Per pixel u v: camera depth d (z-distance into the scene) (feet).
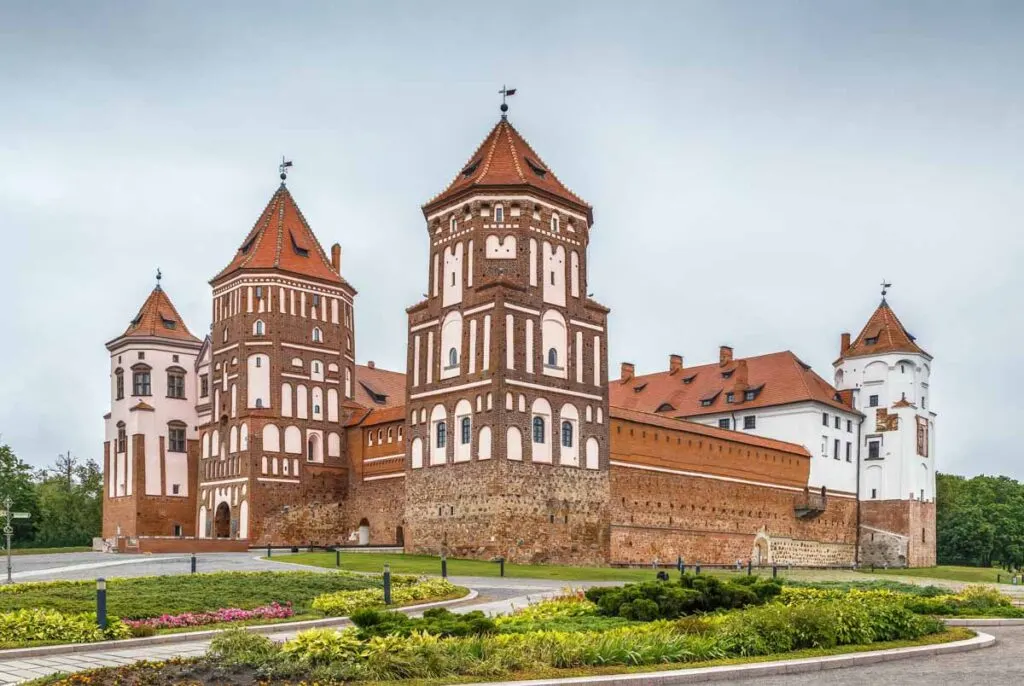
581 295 232.53
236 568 163.32
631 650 72.69
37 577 152.66
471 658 68.54
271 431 255.91
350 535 262.26
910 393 337.72
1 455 331.57
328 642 68.74
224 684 62.18
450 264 228.63
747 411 326.65
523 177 224.74
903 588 148.77
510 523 208.23
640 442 242.78
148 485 281.13
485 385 214.48
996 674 72.02
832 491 319.68
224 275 268.21
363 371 306.14
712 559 260.01
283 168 280.92
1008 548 369.09
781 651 78.48
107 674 64.28
